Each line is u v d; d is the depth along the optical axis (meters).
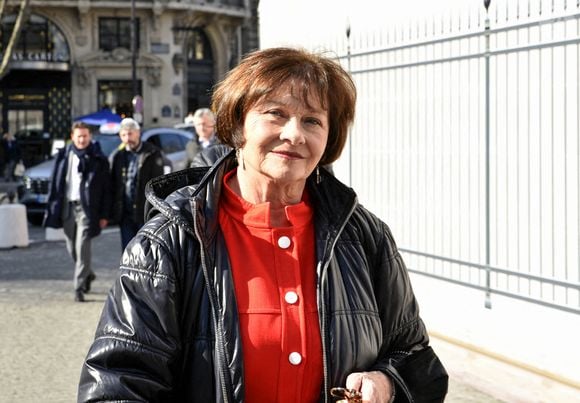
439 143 7.38
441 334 7.15
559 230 6.06
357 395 2.12
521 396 5.92
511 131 6.52
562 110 6.01
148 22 45.56
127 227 9.75
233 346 2.11
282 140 2.18
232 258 2.20
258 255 2.22
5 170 36.66
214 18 47.66
